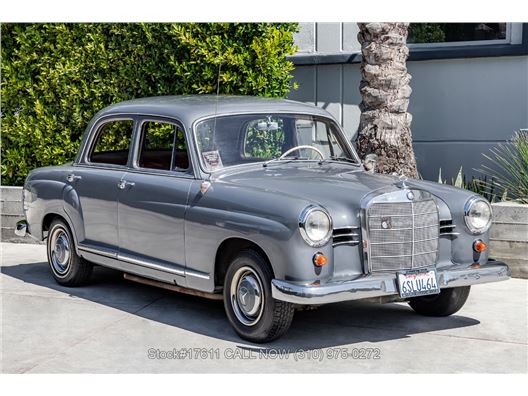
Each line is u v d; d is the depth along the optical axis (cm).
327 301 589
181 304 770
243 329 647
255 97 791
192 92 1000
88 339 660
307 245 592
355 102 1123
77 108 1061
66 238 831
